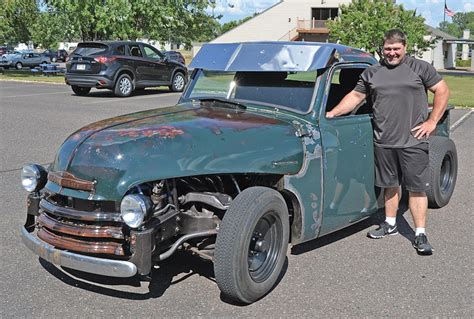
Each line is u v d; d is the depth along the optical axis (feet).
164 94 62.44
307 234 14.71
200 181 13.65
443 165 20.94
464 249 16.78
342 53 16.16
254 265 13.15
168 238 12.53
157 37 87.35
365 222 19.34
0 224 18.11
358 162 16.17
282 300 13.19
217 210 13.67
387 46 15.66
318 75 15.44
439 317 12.45
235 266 12.23
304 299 13.25
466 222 19.39
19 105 49.52
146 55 61.46
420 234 16.43
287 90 15.65
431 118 15.97
